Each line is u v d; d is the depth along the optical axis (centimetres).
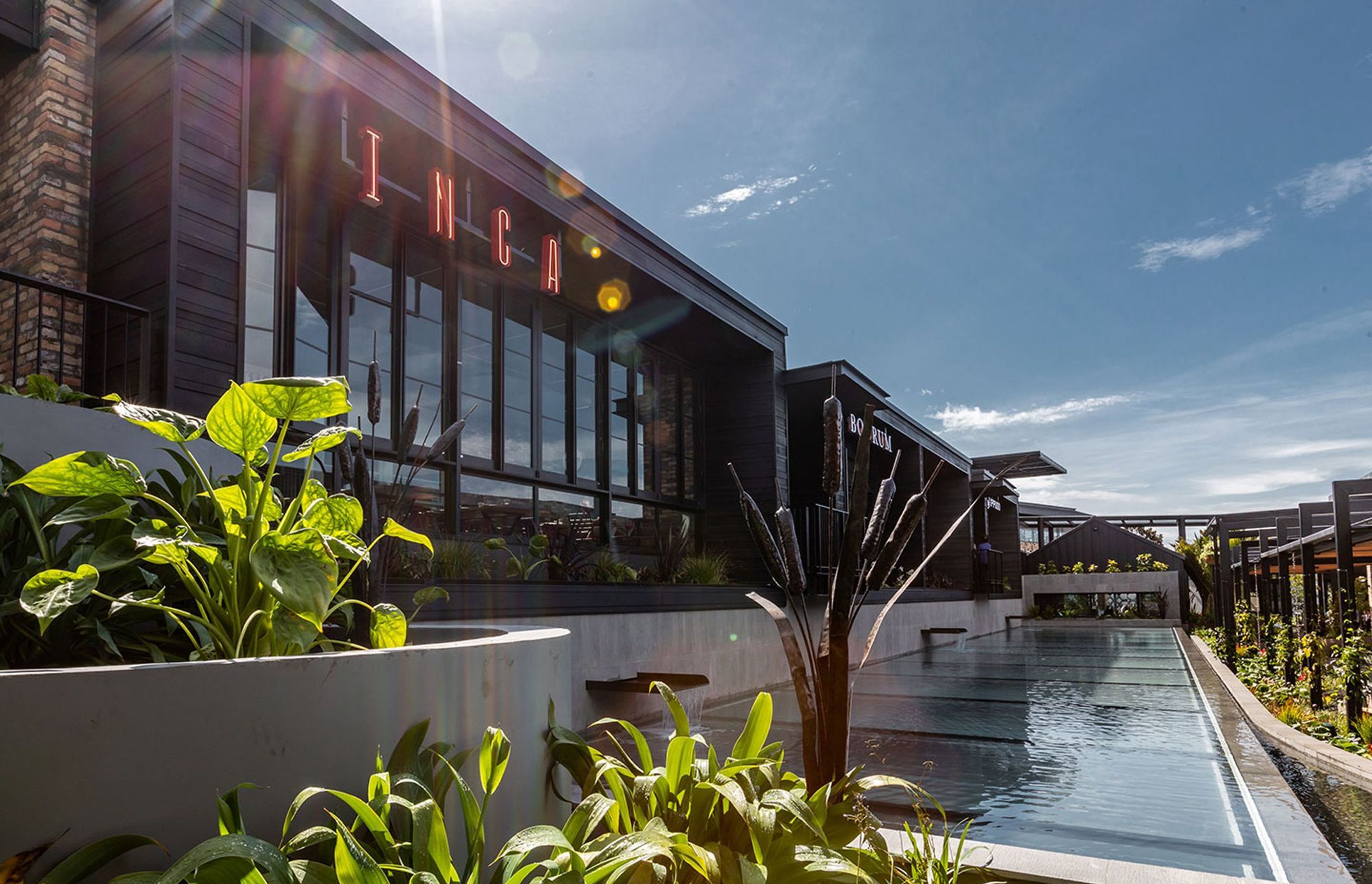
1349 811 434
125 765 133
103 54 586
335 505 238
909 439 1755
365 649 263
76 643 236
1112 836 349
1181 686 947
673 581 985
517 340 967
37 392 327
